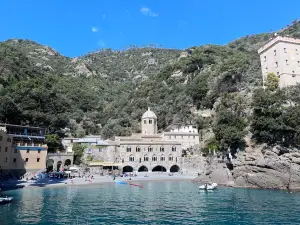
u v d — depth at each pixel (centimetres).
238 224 3747
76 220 3969
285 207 4812
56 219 4012
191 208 4853
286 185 7162
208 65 17938
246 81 12294
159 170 12531
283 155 7506
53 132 13462
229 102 11656
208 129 13638
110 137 15462
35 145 9788
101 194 6544
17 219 3966
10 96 12875
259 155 8044
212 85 15212
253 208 4775
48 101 14200
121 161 12075
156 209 4775
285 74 10100
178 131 13712
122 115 17525
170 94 18150
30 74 18250
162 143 12406
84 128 16938
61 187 7775
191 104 15875
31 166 9475
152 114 14312
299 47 10556
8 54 18400
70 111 17850
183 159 12319
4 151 8631
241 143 9012
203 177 9450
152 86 19975
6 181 7956
